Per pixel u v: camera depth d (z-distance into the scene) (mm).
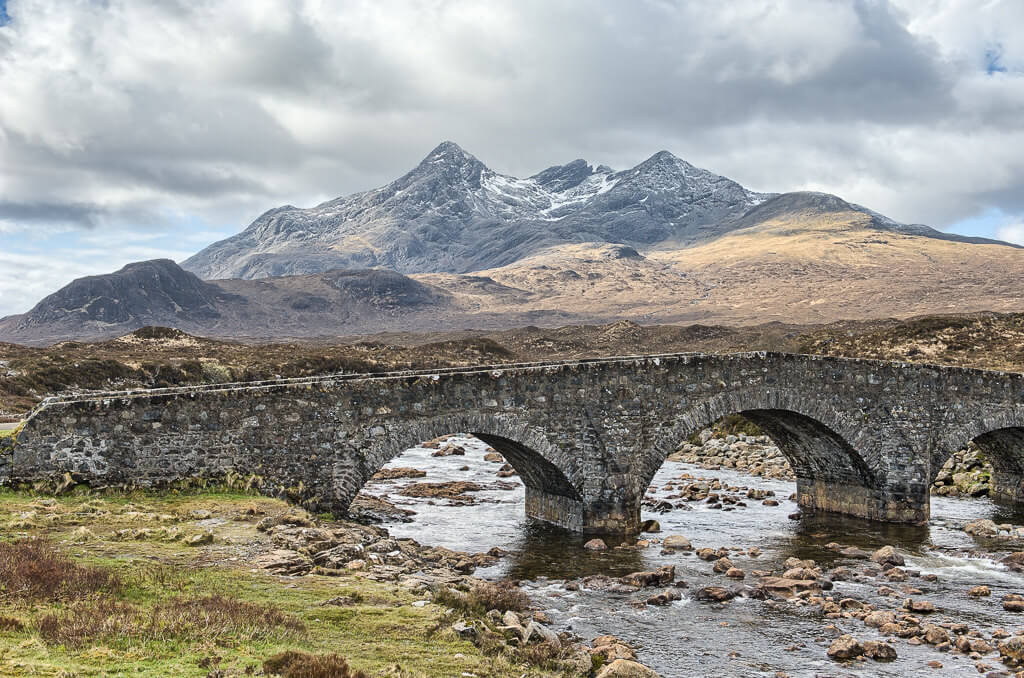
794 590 27062
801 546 34000
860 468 39219
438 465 60219
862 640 22500
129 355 80062
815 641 22422
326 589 20094
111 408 27672
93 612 15469
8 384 60719
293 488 29594
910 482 38500
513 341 165875
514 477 53562
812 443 40281
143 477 27875
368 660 15516
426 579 23500
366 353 102875
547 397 33156
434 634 17641
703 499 45531
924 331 85312
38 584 16781
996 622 24250
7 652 13102
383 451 30672
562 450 33438
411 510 41000
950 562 31500
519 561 30688
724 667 20406
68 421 27156
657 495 47188
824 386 37438
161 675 12891
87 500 26391
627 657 20109
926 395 39156
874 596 26922
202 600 17359
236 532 24234
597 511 34000
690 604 25703
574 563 30531
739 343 145625
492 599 22969
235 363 80938
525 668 17000
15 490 26469
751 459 59500
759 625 23719
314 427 30016
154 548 22000
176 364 75312
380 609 18938
